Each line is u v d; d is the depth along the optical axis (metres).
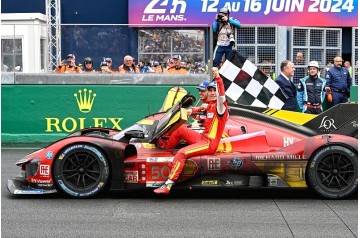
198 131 12.80
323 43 24.78
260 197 12.49
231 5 25.09
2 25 19.84
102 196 12.52
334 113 12.89
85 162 12.11
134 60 20.08
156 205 11.70
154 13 25.16
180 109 11.91
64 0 26.36
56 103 19.92
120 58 20.19
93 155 12.02
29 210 11.21
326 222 10.24
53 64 19.95
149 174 12.05
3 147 19.95
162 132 12.20
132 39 20.19
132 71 20.03
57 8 25.41
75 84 19.91
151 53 20.19
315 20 25.36
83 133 13.84
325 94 19.20
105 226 10.02
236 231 9.65
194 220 10.42
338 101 19.56
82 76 19.91
